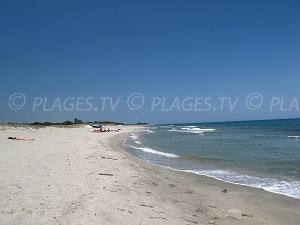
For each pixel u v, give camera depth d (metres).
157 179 13.40
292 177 13.95
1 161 15.51
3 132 52.59
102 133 59.97
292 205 9.73
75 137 42.16
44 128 76.31
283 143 32.19
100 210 7.95
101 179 11.88
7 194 9.08
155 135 57.12
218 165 17.98
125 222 7.25
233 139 40.47
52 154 18.97
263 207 9.55
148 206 8.73
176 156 22.59
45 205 8.12
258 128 81.69
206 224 7.80
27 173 12.30
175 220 7.75
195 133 62.41
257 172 15.46
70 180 11.25
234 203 9.99
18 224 6.81
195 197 10.62
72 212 7.67
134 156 23.16
